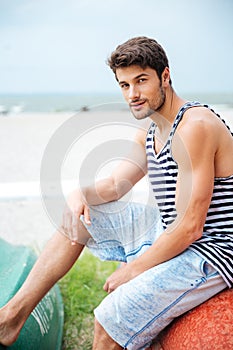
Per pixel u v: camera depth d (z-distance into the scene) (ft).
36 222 21.77
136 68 9.32
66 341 13.14
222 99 123.44
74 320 13.93
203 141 9.10
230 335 8.48
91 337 13.26
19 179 27.37
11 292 10.86
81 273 15.99
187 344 8.68
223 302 9.01
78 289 15.08
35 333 10.71
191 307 9.18
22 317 9.87
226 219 9.39
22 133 42.88
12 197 24.54
